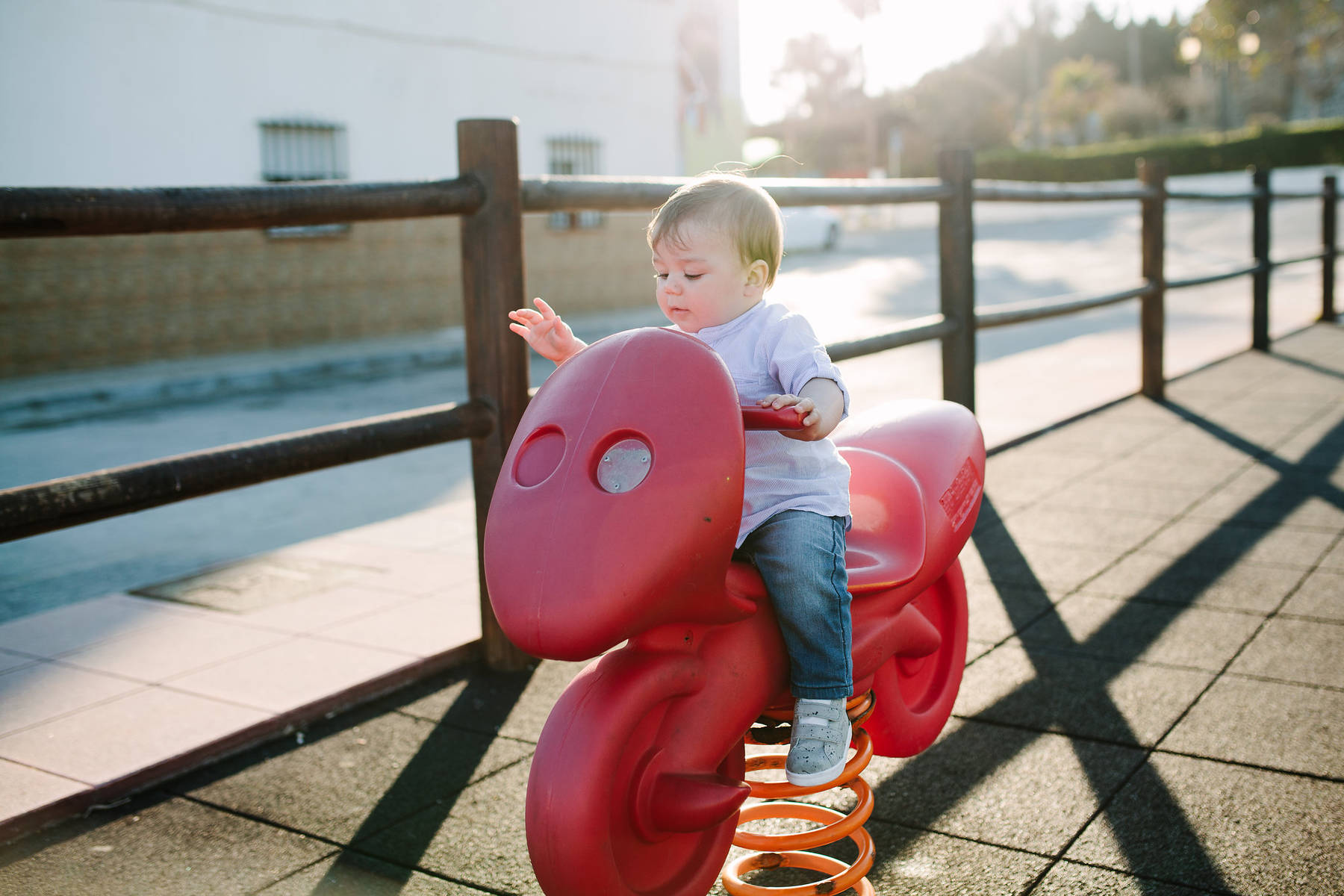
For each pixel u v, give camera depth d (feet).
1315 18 122.93
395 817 7.32
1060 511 14.39
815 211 81.05
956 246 15.20
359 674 9.66
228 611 11.70
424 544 14.37
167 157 35.96
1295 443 17.70
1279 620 10.27
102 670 10.05
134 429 25.94
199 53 36.50
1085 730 8.18
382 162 42.27
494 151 9.41
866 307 45.80
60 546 16.01
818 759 5.27
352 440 8.66
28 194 6.81
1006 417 21.17
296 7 38.99
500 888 6.45
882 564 6.11
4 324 32.45
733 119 67.05
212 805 7.59
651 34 52.34
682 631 5.03
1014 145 183.52
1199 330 33.55
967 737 8.18
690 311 5.59
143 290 35.35
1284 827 6.72
